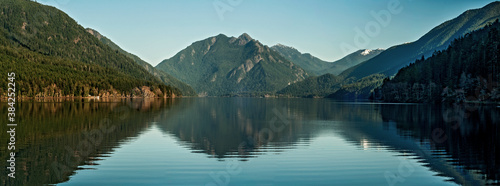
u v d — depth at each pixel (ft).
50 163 121.80
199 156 136.98
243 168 118.32
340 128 234.99
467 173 113.91
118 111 383.65
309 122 282.97
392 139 181.88
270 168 118.62
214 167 119.65
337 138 186.19
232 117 339.98
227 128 236.43
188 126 244.63
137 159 130.11
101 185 98.53
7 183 98.99
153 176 107.76
